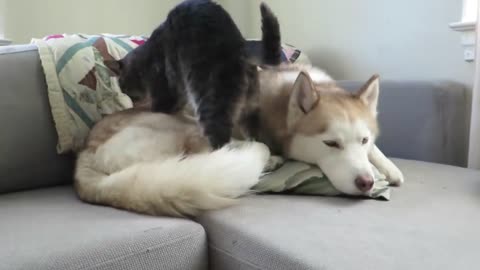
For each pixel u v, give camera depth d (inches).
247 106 58.3
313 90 52.6
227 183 44.8
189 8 60.4
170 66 61.0
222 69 57.1
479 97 61.4
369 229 37.5
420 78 75.5
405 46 79.5
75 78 61.0
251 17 113.9
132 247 36.4
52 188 59.8
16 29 93.4
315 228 38.1
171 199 42.9
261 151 52.0
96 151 54.7
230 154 47.6
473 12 68.7
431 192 48.3
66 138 60.2
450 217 40.0
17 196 54.8
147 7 111.8
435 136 66.7
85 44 64.1
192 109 59.5
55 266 33.4
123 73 63.9
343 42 92.0
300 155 53.8
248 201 46.6
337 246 34.2
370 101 56.4
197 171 44.5
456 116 67.9
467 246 33.5
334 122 50.4
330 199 47.5
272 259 34.7
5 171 56.2
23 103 57.9
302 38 102.3
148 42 64.1
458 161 69.5
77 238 37.0
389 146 71.4
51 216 43.9
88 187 50.2
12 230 39.9
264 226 39.0
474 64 68.2
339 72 94.0
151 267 36.9
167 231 38.7
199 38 57.9
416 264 30.8
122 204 45.7
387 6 81.8
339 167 48.8
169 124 57.2
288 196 49.1
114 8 106.6
